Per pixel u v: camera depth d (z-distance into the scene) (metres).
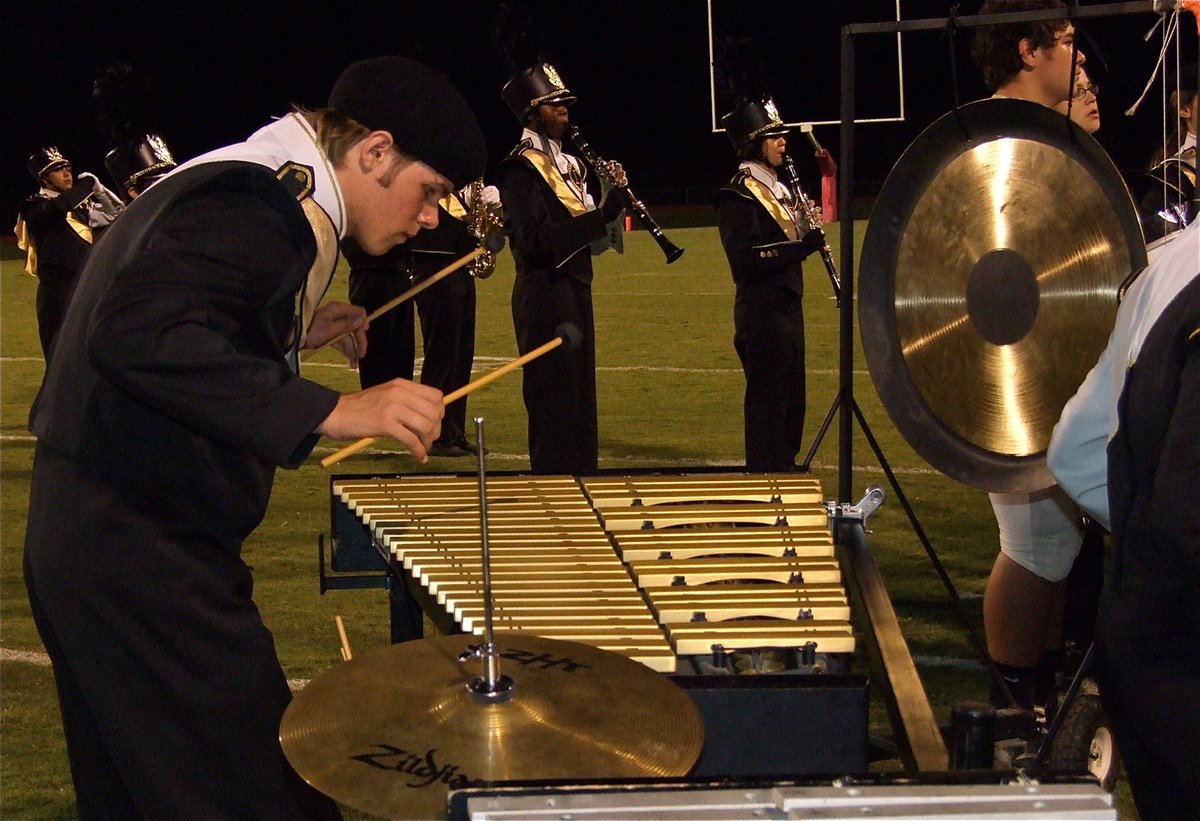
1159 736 1.89
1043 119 2.60
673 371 9.56
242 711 2.11
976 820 1.39
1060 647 3.48
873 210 2.64
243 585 2.19
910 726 1.94
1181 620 1.86
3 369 10.27
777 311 5.93
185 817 2.08
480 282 15.06
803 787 1.43
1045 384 2.69
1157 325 1.87
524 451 7.19
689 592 2.27
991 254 2.68
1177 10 2.45
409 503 2.81
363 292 7.12
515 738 1.62
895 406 2.68
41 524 2.10
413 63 2.24
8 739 3.67
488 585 1.70
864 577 2.47
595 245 5.77
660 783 1.46
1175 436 1.77
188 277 1.94
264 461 2.19
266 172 2.05
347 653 2.64
